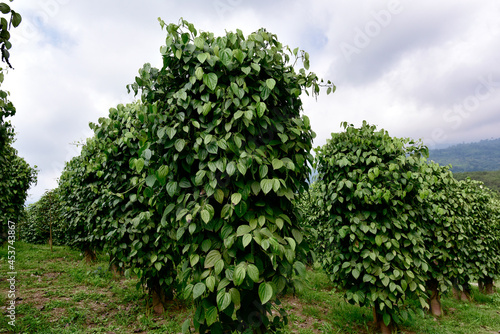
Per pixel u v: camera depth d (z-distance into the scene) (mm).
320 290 5836
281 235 2100
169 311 4117
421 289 3520
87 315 3824
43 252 8914
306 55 2393
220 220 1990
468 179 6922
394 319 3543
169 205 2148
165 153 2199
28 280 5344
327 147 4488
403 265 3648
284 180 2141
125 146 4137
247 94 2119
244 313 1966
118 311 4039
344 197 3963
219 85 2111
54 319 3590
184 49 2141
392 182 3867
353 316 4211
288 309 4551
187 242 2164
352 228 3705
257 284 2014
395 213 3828
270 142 2150
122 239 4191
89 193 5617
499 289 7770
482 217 6488
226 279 1822
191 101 2123
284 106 2367
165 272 4000
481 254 6047
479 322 4629
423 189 4156
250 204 2053
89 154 5613
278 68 2248
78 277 5773
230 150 1995
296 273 1975
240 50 2027
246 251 1945
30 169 8508
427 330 4051
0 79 2047
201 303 1993
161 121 2158
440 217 5070
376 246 3707
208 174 1981
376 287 3643
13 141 5785
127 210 4191
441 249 5078
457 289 6012
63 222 8008
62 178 7977
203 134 2018
